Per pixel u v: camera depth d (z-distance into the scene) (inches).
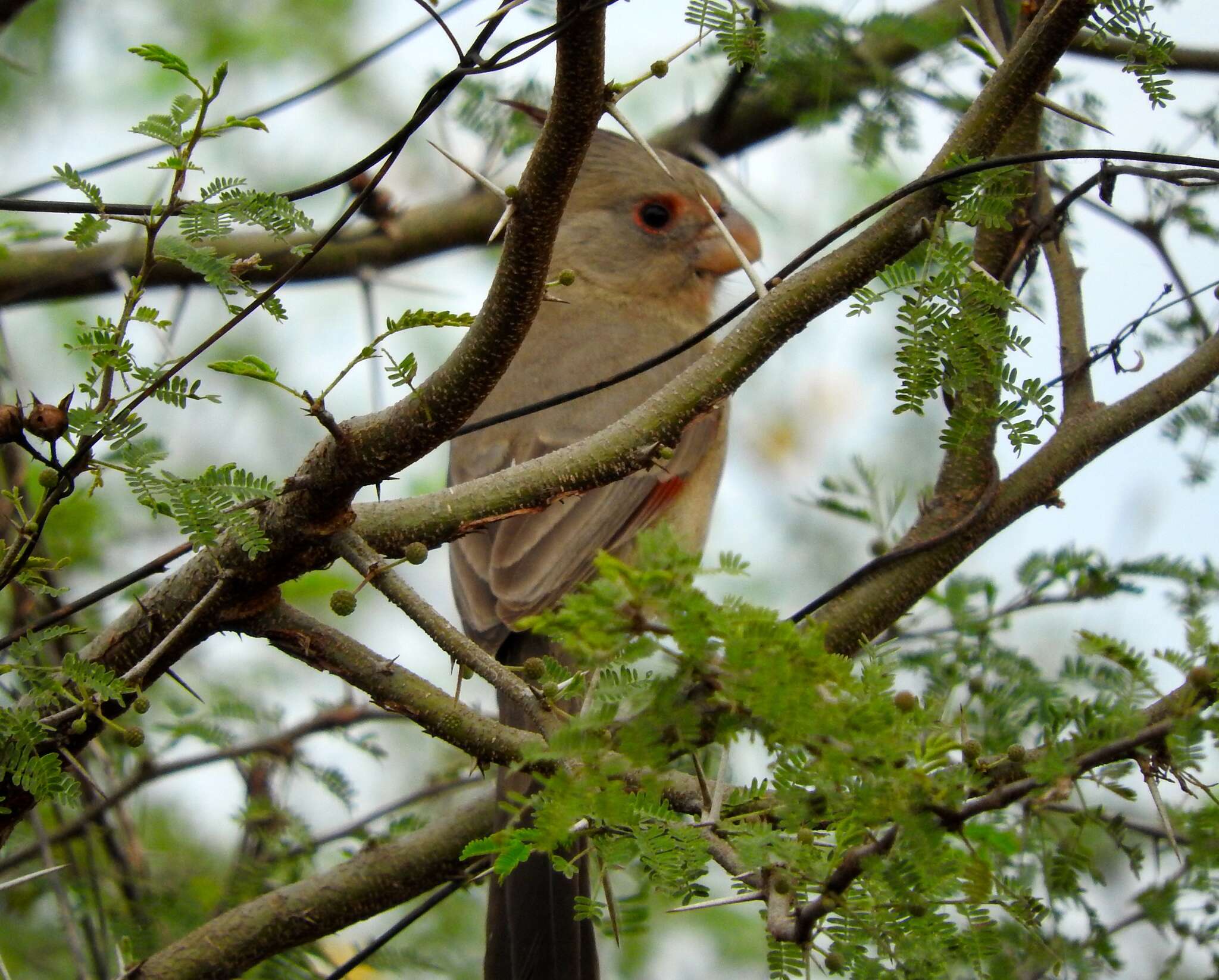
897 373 195.8
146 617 212.4
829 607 260.1
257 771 305.6
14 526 194.7
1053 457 261.1
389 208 380.8
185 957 257.3
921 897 156.3
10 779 200.7
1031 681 260.2
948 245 198.4
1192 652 170.2
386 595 185.8
